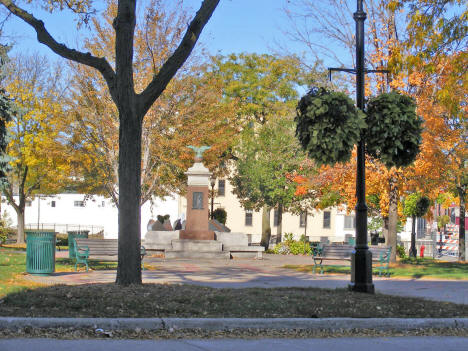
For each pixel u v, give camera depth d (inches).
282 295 448.5
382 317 376.2
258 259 1187.3
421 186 982.4
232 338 328.8
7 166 927.7
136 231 479.5
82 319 335.3
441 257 1627.7
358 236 494.9
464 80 680.4
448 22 661.3
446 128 936.3
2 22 585.0
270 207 1839.3
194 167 1203.2
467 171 1112.8
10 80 1376.7
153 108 1045.8
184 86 1080.8
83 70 1024.9
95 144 1082.7
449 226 1904.5
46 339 311.6
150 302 394.9
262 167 1676.9
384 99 466.3
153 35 995.9
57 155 1130.7
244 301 412.5
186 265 971.9
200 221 1195.3
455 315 390.6
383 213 1143.6
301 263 1055.6
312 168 1186.6
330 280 695.1
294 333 346.3
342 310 391.9
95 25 1017.5
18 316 344.2
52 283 559.2
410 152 479.5
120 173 476.4
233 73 1765.5
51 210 2509.8
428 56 694.5
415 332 359.9
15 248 1229.7
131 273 477.7
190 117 1112.2
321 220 2559.1
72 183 1425.9
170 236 1202.6
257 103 1728.6
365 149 517.3
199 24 469.7
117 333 330.6
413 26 684.1
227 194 2573.8
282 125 1592.0
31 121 1380.4
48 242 653.9
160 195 1465.3
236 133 1491.1
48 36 466.9
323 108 433.1
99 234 2448.3
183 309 379.6
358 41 489.7
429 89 880.9
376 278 756.6
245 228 2568.9
